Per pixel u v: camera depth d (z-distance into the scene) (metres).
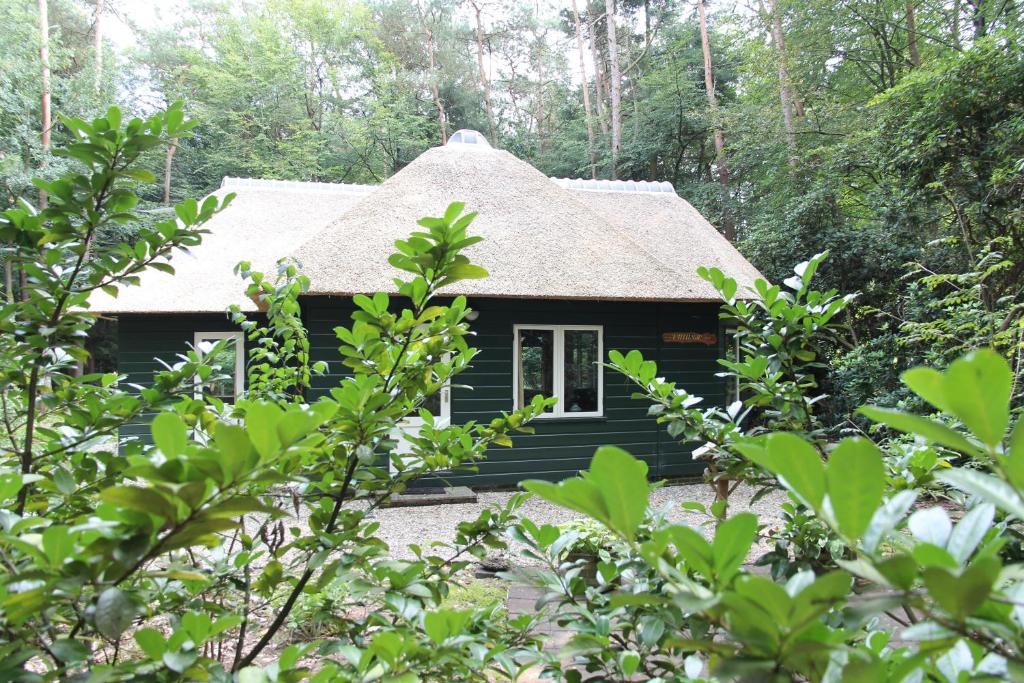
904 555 0.46
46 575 0.75
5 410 1.64
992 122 8.84
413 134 25.91
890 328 11.00
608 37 25.97
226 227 10.56
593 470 0.56
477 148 9.57
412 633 1.15
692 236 10.84
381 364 1.55
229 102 23.98
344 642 1.36
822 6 14.48
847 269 11.95
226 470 0.69
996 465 0.46
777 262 12.84
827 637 0.55
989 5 11.73
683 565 0.91
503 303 8.01
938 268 10.40
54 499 1.53
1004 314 6.21
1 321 1.46
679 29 22.98
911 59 14.48
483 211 8.39
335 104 26.50
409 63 29.16
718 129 18.55
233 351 9.14
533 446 8.13
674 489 8.00
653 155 22.47
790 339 1.58
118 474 1.45
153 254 1.61
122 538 0.72
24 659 0.89
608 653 1.11
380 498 1.60
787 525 1.36
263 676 0.98
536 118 29.78
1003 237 7.47
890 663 0.74
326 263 7.18
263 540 1.75
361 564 1.29
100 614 0.70
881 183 12.91
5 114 15.91
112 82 19.16
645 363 1.60
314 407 0.73
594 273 8.00
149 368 9.25
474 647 1.25
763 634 0.52
